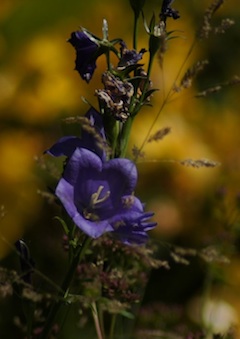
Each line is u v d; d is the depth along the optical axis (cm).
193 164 85
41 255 130
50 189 83
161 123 143
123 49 83
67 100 141
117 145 83
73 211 79
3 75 142
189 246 137
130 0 84
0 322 124
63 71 143
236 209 114
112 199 81
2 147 137
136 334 104
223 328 121
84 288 88
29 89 142
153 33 84
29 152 137
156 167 141
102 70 140
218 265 119
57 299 83
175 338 101
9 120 141
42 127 141
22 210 134
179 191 140
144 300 134
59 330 90
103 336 95
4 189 134
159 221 138
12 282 82
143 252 88
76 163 80
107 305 87
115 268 91
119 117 82
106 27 83
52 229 132
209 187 139
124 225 80
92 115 82
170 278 136
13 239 134
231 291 129
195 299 130
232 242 113
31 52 143
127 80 82
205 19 85
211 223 136
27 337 85
